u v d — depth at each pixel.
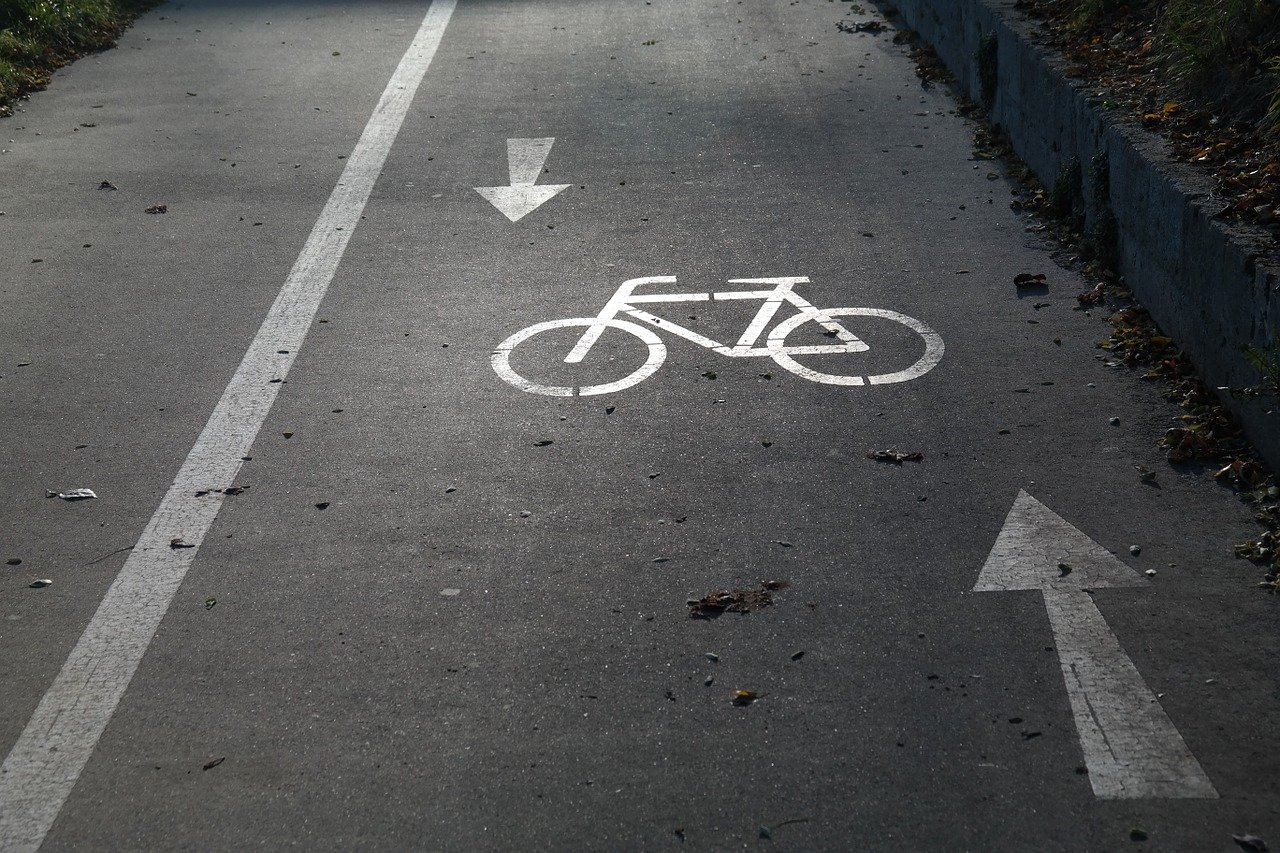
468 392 7.30
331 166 11.12
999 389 7.10
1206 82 8.46
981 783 4.38
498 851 4.18
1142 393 6.96
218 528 6.07
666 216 9.84
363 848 4.22
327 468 6.56
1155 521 5.84
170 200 10.40
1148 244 7.70
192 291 8.75
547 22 15.78
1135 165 7.85
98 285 8.88
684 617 5.31
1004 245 9.00
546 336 7.95
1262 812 4.21
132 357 7.83
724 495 6.20
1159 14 9.75
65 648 5.27
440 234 9.63
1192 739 4.54
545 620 5.33
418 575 5.66
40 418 7.15
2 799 4.49
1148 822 4.19
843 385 7.23
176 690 5.00
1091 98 8.84
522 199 10.29
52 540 6.02
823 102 12.33
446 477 6.44
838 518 5.98
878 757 4.52
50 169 11.13
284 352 7.84
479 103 12.77
